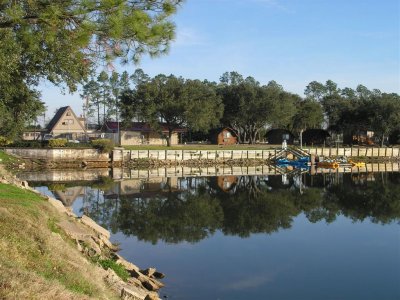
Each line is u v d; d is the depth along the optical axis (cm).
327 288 1762
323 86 14862
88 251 1555
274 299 1625
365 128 10669
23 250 1091
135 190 4441
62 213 1991
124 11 998
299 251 2300
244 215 3281
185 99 8212
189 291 1669
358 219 3209
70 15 1010
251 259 2138
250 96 9694
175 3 1034
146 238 2475
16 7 999
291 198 4216
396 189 4941
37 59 2080
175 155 7450
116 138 9100
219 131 9819
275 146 9200
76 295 893
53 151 6519
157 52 1063
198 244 2384
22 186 2408
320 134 10119
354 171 7200
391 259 2180
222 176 6094
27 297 780
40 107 3756
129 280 1523
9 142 6184
